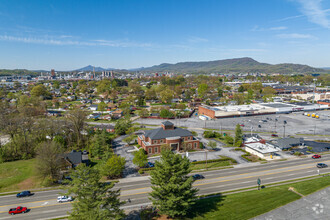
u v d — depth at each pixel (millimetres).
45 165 67438
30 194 60938
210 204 54281
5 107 139500
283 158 86812
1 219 50094
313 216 48594
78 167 42469
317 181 65625
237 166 79688
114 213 43656
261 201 55156
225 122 152875
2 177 70938
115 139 117625
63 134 107938
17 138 97125
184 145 94875
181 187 42812
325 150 94812
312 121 150875
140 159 76438
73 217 38531
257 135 112875
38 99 190875
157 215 49469
